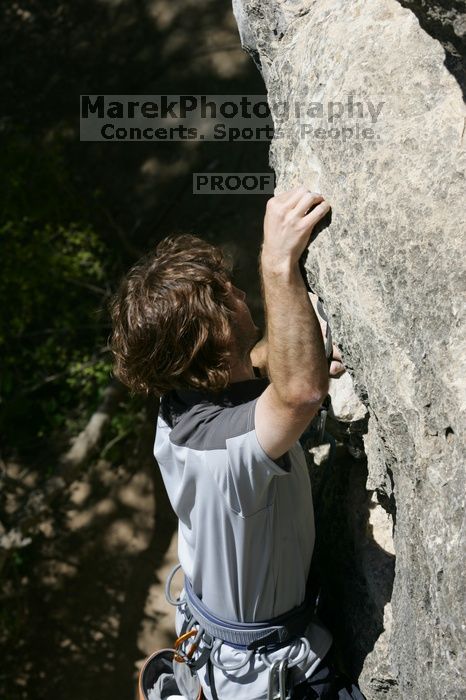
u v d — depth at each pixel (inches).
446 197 62.2
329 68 73.6
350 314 68.6
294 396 64.6
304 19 84.2
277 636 74.8
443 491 59.3
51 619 289.1
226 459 66.7
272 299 66.8
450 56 65.2
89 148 299.6
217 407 69.7
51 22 317.4
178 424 70.3
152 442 288.4
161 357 68.1
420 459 62.0
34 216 265.6
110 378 281.9
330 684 77.2
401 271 64.1
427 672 61.7
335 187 69.8
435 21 60.5
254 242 269.4
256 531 70.7
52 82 311.1
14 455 297.0
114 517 290.5
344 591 88.5
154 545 287.9
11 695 286.2
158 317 67.4
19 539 256.4
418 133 65.0
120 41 305.3
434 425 61.0
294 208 68.0
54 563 291.7
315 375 65.0
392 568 84.4
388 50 69.0
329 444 97.4
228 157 277.9
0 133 309.1
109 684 281.9
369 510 89.6
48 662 286.2
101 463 293.1
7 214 267.1
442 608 58.2
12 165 266.8
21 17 321.4
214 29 294.0
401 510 66.9
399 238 64.1
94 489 293.0
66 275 267.4
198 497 69.8
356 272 67.9
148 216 287.4
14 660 288.5
